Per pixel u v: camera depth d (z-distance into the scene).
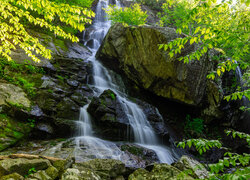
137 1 24.34
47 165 3.11
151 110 8.88
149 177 2.93
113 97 7.55
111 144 5.86
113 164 3.45
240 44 2.01
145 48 8.66
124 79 10.79
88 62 10.91
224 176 1.30
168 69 8.13
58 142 5.35
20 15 3.75
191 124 9.29
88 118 6.81
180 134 9.06
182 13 11.83
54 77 7.93
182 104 9.30
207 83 8.52
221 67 2.22
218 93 8.23
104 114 6.81
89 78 9.62
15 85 6.30
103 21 20.75
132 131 7.16
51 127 5.89
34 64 7.84
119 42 10.08
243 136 1.74
